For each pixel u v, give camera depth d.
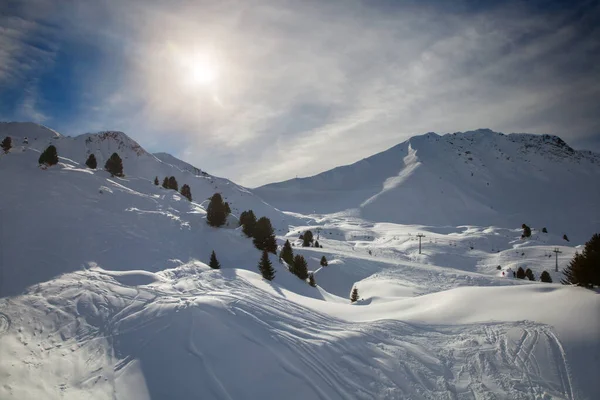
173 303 11.69
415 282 41.91
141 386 7.89
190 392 7.73
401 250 81.75
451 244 89.81
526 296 13.84
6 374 7.68
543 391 8.37
